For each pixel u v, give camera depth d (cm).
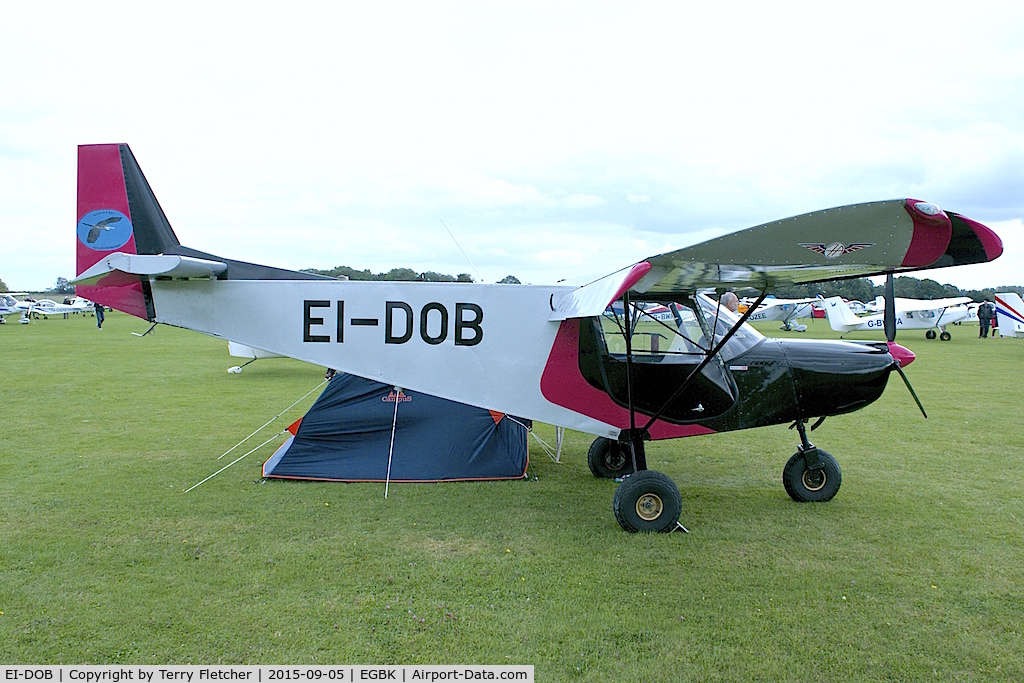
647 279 492
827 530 559
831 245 418
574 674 344
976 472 750
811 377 609
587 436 976
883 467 772
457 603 422
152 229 690
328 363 618
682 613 409
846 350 627
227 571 469
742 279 515
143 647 368
